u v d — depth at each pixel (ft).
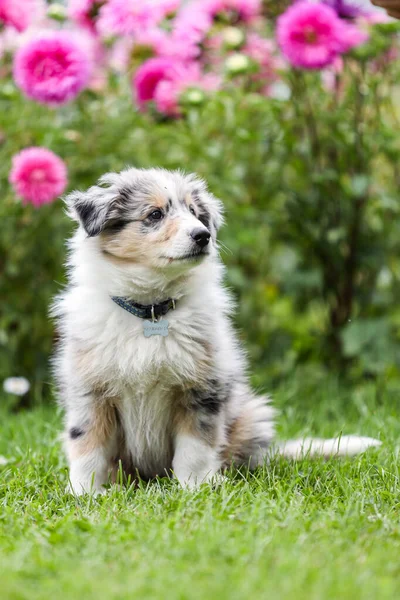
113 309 18.69
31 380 28.96
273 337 30.09
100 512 15.67
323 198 28.43
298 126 28.43
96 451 18.78
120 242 18.88
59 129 27.40
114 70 29.14
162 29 28.99
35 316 28.89
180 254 18.29
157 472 19.88
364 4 28.96
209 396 18.65
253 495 16.57
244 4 28.43
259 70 28.09
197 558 13.03
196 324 18.70
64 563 12.86
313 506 15.84
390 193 28.53
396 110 29.84
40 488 18.17
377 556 13.16
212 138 28.60
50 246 28.14
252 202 29.32
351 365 29.27
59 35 26.05
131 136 28.48
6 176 27.71
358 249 28.71
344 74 28.04
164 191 19.34
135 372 18.38
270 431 20.63
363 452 20.01
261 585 11.89
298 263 29.01
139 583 11.97
